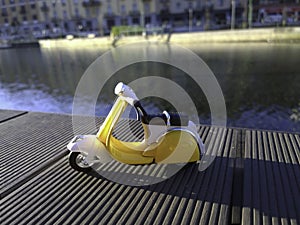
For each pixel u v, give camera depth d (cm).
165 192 239
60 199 234
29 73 1540
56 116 459
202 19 4131
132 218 209
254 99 815
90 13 4594
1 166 291
